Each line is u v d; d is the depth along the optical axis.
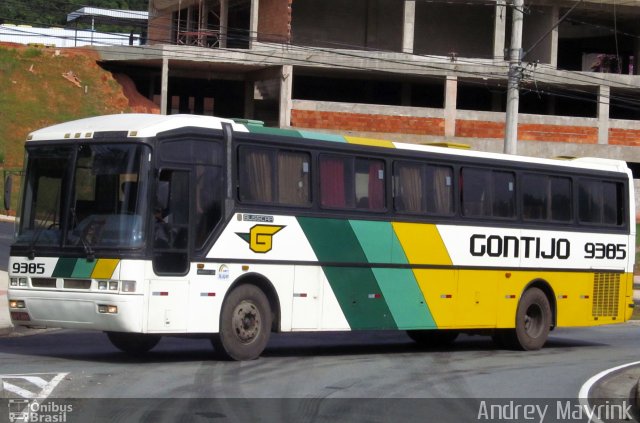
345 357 18.84
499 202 21.22
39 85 59.12
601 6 60.84
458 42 64.19
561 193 22.61
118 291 15.12
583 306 22.89
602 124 59.75
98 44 68.31
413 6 59.41
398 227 19.25
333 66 56.69
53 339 20.53
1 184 53.06
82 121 16.73
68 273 15.52
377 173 19.08
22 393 12.49
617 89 61.12
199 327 16.06
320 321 17.91
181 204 15.95
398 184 19.41
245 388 13.91
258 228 16.97
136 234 15.32
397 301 19.17
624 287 23.86
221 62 56.41
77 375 14.20
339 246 18.22
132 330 15.17
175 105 63.78
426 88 65.19
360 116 56.91
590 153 59.34
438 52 63.91
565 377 17.16
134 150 15.59
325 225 18.02
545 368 18.44
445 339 22.58
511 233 21.33
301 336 23.45
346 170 18.53
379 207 19.02
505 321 21.19
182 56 56.31
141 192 15.45
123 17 78.94
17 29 71.19
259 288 17.11
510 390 15.23
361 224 18.62
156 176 15.61
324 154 18.20
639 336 27.00
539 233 21.92
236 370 15.72
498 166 21.25
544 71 59.31
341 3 62.91
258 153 17.17
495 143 57.97
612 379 17.12
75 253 15.52
